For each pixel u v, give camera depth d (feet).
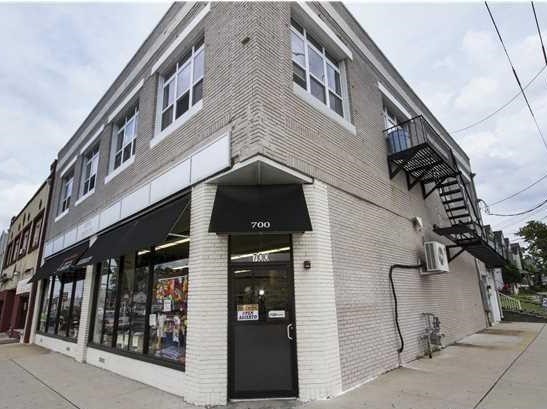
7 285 67.10
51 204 51.52
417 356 27.17
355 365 19.99
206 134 21.45
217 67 22.04
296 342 17.75
